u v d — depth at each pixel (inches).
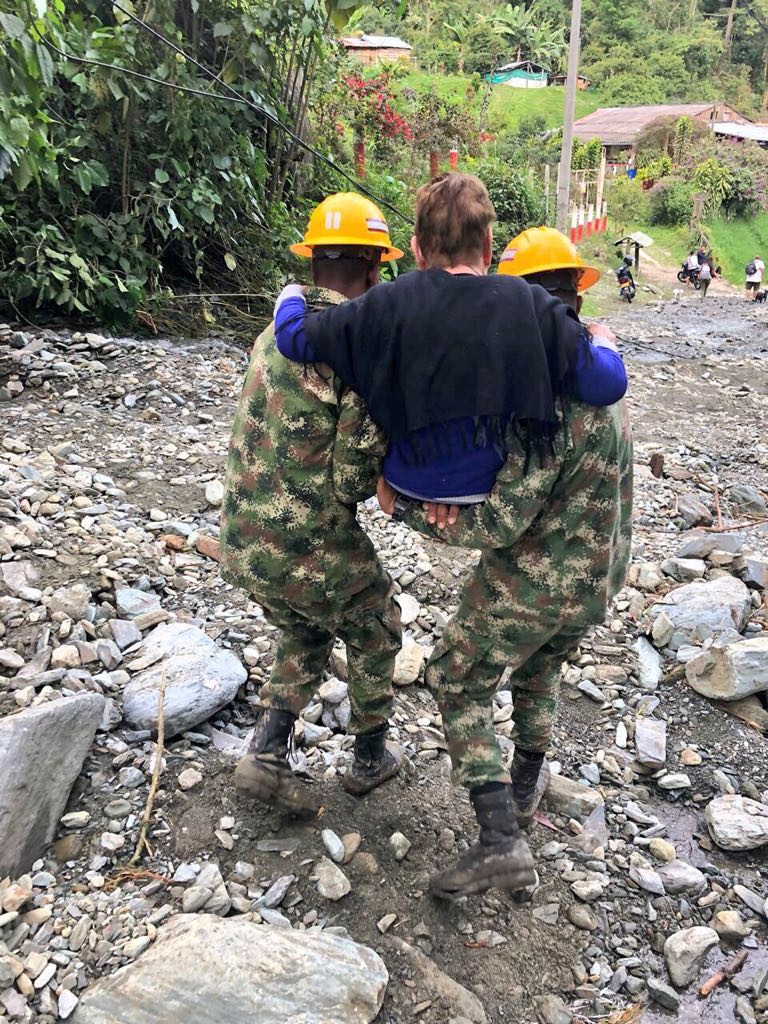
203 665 118.0
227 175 310.8
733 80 2332.7
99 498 173.5
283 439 78.6
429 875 95.5
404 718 121.9
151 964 79.5
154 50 298.7
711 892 100.9
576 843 104.7
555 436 71.1
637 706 133.0
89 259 283.1
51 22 214.4
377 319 70.8
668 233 1156.5
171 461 199.0
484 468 72.0
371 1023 79.4
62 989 79.4
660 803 116.0
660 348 480.1
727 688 131.7
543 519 76.3
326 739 115.1
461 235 72.0
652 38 2278.5
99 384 241.1
